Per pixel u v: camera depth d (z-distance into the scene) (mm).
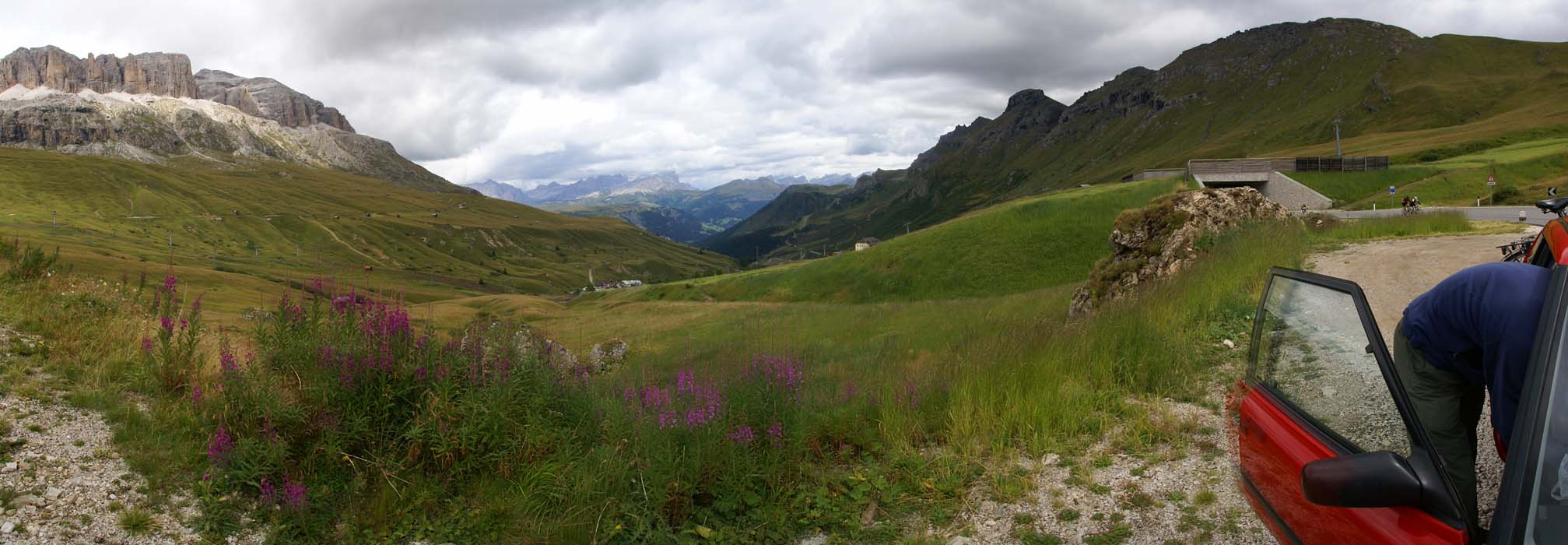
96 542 4246
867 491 5262
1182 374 7129
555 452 5512
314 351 5773
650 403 5828
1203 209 15406
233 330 7938
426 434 5371
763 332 29531
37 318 7859
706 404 5641
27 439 5223
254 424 5328
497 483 5238
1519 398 1933
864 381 8523
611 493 5059
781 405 5926
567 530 4645
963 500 5004
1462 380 2262
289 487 4781
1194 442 5504
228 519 4672
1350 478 1961
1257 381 3084
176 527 4516
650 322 46875
